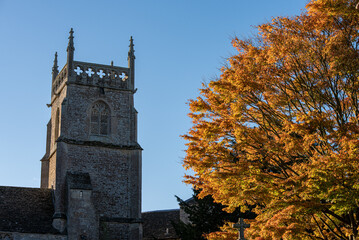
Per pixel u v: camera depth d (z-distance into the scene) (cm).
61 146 5406
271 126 1955
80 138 5588
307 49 1806
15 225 4869
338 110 1819
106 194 5481
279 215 1606
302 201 1619
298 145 1756
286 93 1878
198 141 1936
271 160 1925
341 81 1834
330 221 1833
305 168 1725
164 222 5959
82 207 5112
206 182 2084
